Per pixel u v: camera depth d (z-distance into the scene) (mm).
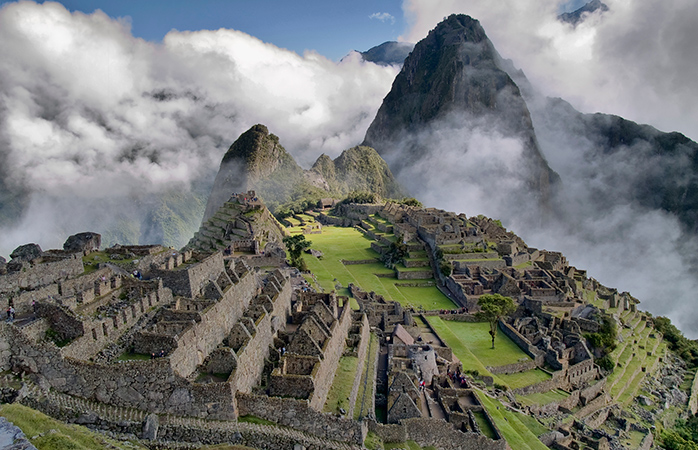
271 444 47281
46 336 45531
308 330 65188
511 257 164625
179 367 47156
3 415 37062
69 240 76312
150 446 42219
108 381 43719
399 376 67250
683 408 122812
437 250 169625
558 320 126062
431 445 63250
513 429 72500
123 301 55438
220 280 66062
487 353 108312
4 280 49469
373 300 112500
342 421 51719
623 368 124812
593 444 87125
